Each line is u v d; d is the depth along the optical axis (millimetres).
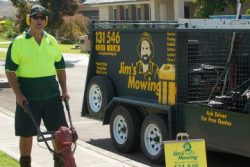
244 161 9422
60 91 8102
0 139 10664
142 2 45719
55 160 6512
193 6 43031
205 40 8898
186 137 6453
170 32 9055
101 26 10773
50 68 7195
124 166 8750
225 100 8414
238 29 8000
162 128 9094
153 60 9523
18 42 7047
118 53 10414
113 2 49750
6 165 8414
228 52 8727
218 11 26016
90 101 11133
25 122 7137
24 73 7098
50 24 37500
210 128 8422
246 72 8484
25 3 35812
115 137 10250
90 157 9352
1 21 72812
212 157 9719
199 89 8977
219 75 8828
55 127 7281
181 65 8977
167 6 43406
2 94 18484
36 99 7145
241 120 7867
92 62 11102
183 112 8914
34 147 9820
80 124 12984
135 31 9844
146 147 9492
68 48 43688
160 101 9336
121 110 10039
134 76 10023
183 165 6066
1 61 33219
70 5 37844
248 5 29844
